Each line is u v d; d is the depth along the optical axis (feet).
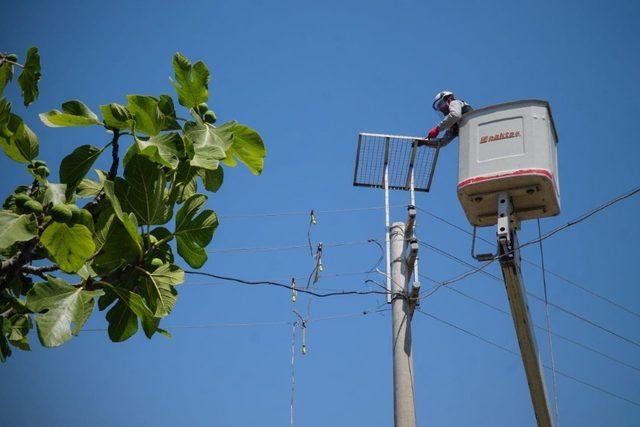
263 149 17.75
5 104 16.28
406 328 33.68
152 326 16.14
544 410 28.37
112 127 16.06
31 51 17.25
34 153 16.81
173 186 16.72
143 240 16.12
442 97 36.78
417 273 34.32
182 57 17.25
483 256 29.81
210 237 16.85
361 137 37.32
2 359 15.35
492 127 30.45
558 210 29.68
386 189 36.78
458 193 29.89
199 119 16.99
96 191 17.37
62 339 14.46
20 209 15.14
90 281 15.52
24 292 16.55
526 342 28.04
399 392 32.50
